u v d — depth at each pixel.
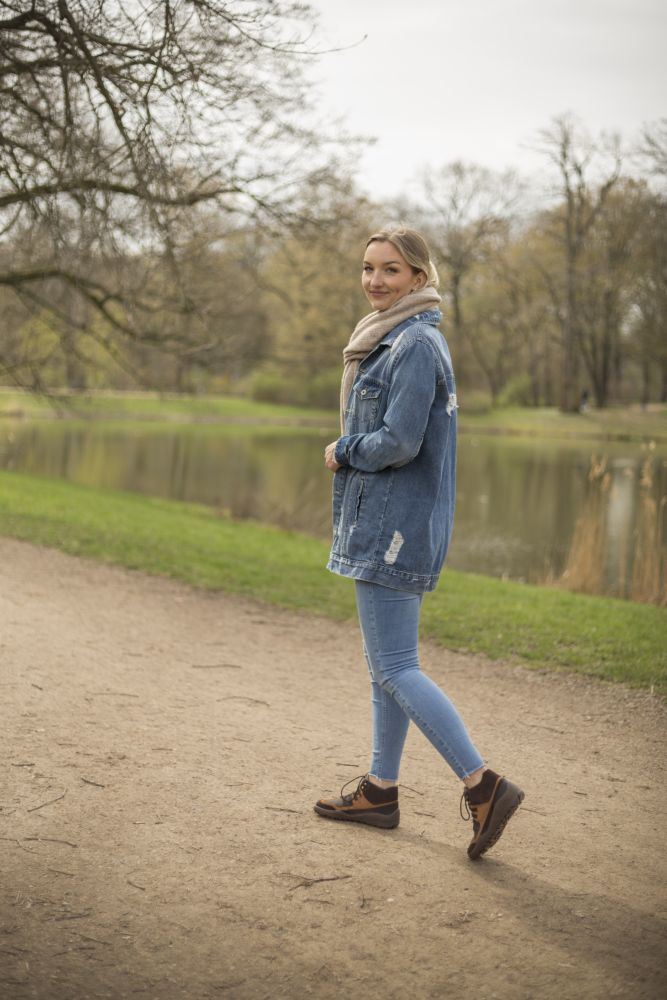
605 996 2.01
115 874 2.48
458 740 2.62
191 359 13.32
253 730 3.81
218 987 2.00
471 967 2.12
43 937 2.15
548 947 2.21
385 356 2.68
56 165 7.03
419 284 2.77
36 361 14.21
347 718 4.09
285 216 9.94
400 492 2.66
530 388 53.31
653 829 3.00
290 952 2.15
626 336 46.75
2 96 6.66
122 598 6.55
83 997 1.93
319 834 2.80
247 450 30.44
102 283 12.43
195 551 9.05
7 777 3.10
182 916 2.28
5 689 4.08
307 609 6.66
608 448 32.12
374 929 2.27
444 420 2.67
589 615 6.70
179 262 9.36
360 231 11.06
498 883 2.54
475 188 44.00
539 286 46.09
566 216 41.72
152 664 4.82
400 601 2.71
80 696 4.10
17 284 11.48
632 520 14.55
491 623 6.27
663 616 6.81
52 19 5.99
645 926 2.32
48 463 23.91
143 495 18.38
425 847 2.76
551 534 14.79
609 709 4.45
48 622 5.55
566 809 3.14
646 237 38.25
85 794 3.00
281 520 13.54
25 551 8.22
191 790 3.09
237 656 5.18
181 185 7.38
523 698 4.60
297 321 26.62
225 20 5.92
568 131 38.03
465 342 50.31
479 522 15.91
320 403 55.16
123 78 6.12
